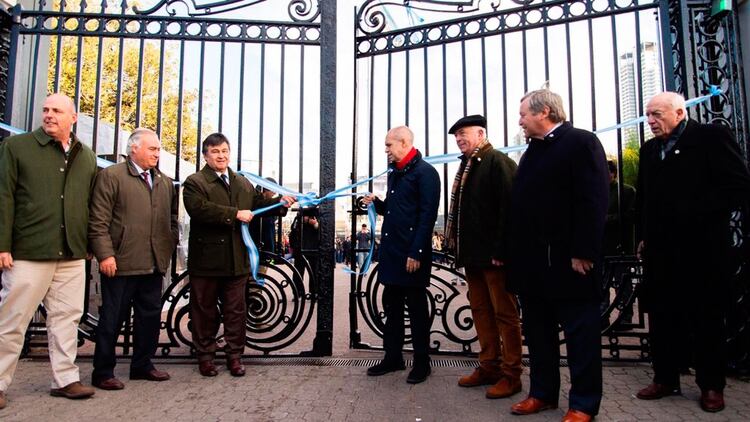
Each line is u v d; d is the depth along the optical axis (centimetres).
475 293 331
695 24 379
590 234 257
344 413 285
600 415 278
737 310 346
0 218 289
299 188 419
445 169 418
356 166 436
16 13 416
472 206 321
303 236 424
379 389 327
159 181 356
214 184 365
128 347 405
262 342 404
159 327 356
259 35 427
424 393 319
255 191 404
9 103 408
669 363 304
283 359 402
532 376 290
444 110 425
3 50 415
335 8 421
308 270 411
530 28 407
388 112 435
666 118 302
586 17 398
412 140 362
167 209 358
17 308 294
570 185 270
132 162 346
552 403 288
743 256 347
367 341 484
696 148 296
